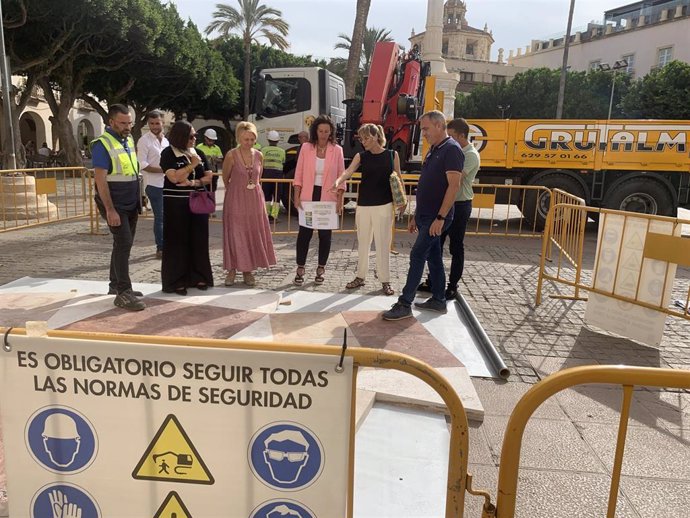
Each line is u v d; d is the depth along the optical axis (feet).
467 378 12.35
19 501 6.05
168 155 17.12
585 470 9.43
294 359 5.44
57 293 17.51
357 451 9.59
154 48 76.95
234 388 5.55
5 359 5.69
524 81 134.31
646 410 11.59
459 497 5.85
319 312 16.70
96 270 21.49
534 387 5.51
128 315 15.53
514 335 15.96
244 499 5.80
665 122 33.06
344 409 5.56
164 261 17.74
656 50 158.92
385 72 35.76
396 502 8.34
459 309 17.87
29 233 29.43
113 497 5.91
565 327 16.87
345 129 38.47
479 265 25.29
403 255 26.55
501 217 42.52
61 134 78.43
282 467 5.69
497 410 11.43
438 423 10.63
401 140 37.76
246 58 122.11
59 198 45.47
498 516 5.77
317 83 38.14
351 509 5.80
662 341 15.98
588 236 35.42
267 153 35.86
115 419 5.72
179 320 15.33
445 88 50.16
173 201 17.35
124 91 87.71
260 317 15.94
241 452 5.68
